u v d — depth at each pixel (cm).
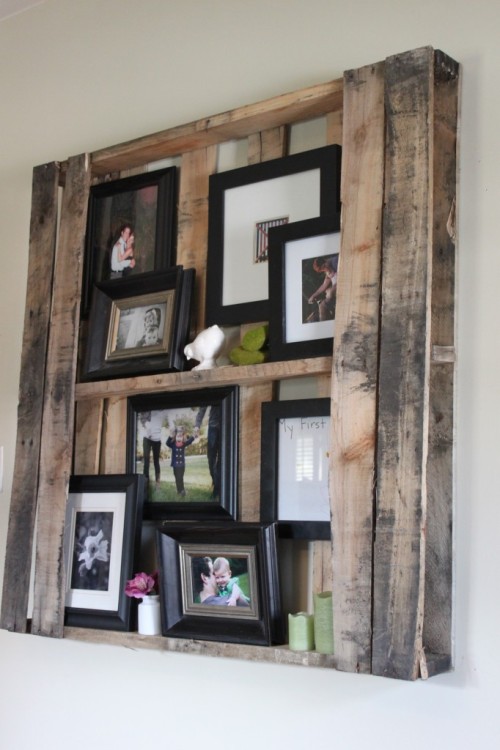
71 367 216
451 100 174
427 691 165
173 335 203
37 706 226
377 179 172
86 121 243
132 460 213
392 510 161
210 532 187
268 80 207
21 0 258
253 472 194
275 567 180
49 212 229
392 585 159
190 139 211
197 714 197
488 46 173
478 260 169
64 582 210
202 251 212
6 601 217
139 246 221
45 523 214
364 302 170
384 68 175
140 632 196
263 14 211
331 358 176
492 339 165
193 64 222
